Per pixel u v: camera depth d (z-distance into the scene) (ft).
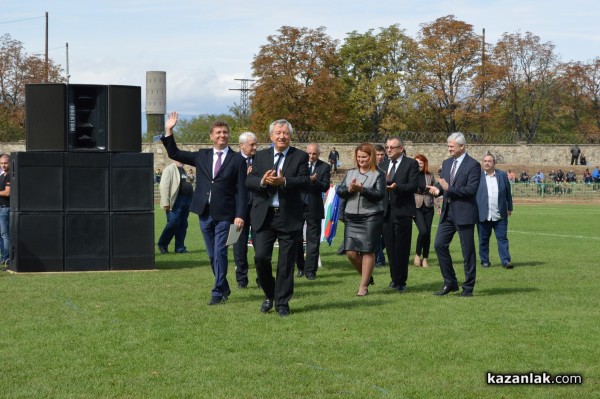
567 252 65.10
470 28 255.91
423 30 258.98
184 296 40.06
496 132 275.59
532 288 43.39
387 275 49.21
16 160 49.19
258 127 248.52
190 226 97.40
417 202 54.03
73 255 49.96
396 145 42.86
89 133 50.06
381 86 259.39
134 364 26.30
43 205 49.47
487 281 46.50
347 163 231.50
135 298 39.34
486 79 252.42
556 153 247.29
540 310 36.09
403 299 39.19
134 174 50.65
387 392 23.36
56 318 33.86
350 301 38.47
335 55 251.80
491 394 23.32
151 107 249.96
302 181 34.09
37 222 49.42
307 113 245.24
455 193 39.75
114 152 50.24
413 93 257.34
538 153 247.09
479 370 25.76
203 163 38.24
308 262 47.34
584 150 250.57
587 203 171.12
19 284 44.21
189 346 28.73
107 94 49.98
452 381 24.58
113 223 50.44
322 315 34.58
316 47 245.45
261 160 34.53
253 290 42.47
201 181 38.19
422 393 23.34
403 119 262.06
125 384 24.07
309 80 248.32
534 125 280.51
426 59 257.75
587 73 276.62
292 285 34.76
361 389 23.63
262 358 27.09
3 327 31.91
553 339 30.01
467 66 258.37
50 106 49.21
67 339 29.78
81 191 49.93
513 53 274.77
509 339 29.96
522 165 237.66
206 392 23.30
